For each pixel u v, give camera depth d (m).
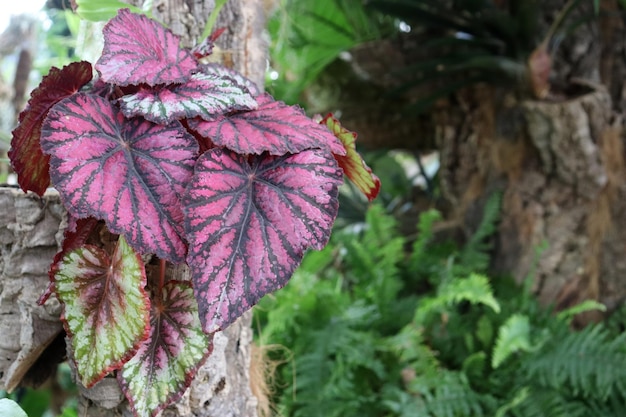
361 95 2.21
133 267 0.66
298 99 2.23
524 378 1.45
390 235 1.95
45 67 2.13
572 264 1.75
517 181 1.81
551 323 1.57
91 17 0.82
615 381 1.38
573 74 1.76
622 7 1.73
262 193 0.68
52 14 2.05
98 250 0.70
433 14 1.77
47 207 0.80
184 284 0.73
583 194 1.71
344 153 0.73
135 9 0.81
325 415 1.30
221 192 0.66
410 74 2.03
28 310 0.81
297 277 1.57
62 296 0.70
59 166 0.63
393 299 1.78
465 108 2.01
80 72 0.72
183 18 0.87
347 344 1.44
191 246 0.63
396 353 1.46
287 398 1.34
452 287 1.54
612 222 1.75
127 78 0.67
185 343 0.73
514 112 1.78
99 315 0.69
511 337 1.41
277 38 1.78
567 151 1.64
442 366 1.60
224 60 0.92
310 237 0.66
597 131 1.61
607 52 1.76
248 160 0.70
